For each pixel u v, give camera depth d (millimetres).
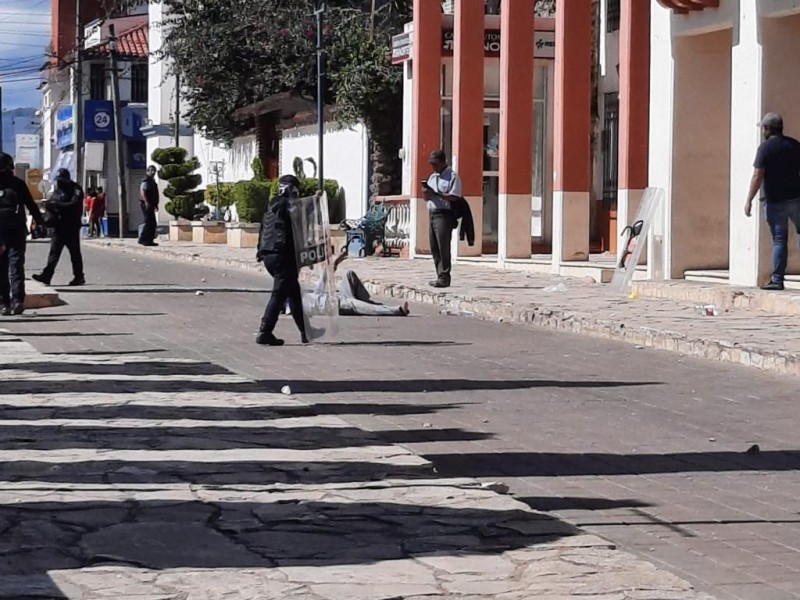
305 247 16219
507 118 27125
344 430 9961
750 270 19750
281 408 10922
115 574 6211
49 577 6156
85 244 48594
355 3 41938
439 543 6770
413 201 31125
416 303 22141
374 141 36812
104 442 9430
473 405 11969
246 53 45469
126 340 16625
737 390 12773
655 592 6004
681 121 21406
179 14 47438
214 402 11219
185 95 48469
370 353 15461
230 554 6566
